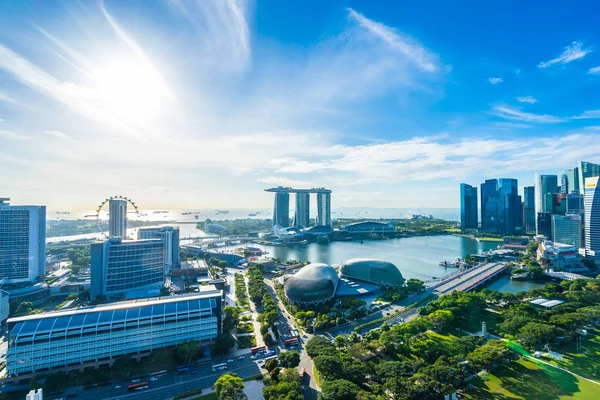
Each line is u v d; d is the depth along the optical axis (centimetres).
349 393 14412
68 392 17262
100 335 19588
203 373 18962
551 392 16475
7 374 18200
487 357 17775
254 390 16988
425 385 15225
